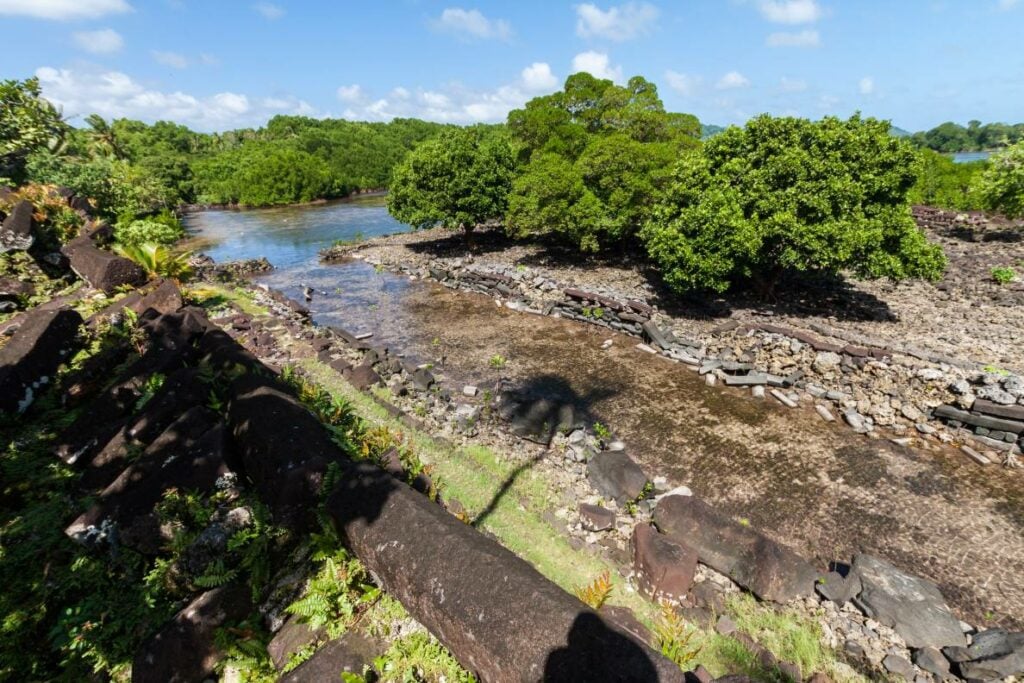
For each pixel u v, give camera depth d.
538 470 9.02
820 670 5.29
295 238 37.31
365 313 19.22
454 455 9.24
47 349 8.27
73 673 4.05
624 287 19.69
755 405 11.38
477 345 15.61
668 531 7.02
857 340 13.12
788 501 8.31
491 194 27.00
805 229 13.65
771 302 17.12
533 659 3.14
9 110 24.66
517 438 10.14
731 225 14.02
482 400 11.90
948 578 6.77
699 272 14.81
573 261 24.44
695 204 15.27
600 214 21.25
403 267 25.67
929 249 13.75
